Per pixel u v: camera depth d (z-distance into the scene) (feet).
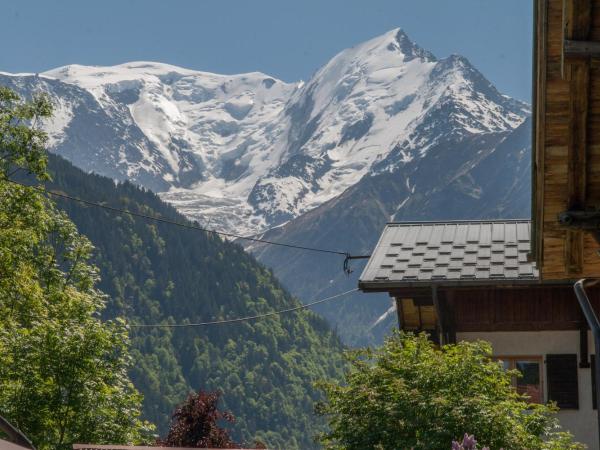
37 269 196.95
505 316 155.94
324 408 119.44
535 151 86.33
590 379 153.07
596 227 83.10
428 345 122.52
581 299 51.96
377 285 156.56
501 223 172.96
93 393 140.36
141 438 150.20
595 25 71.92
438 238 168.96
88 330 142.41
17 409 136.98
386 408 113.09
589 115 78.48
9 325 171.32
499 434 109.29
